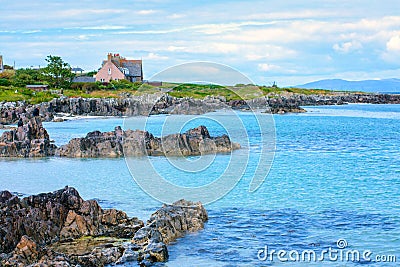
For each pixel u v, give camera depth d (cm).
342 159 5306
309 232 2727
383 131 8631
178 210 2809
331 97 19938
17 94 12238
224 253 2416
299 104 17050
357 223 2883
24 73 15912
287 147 6319
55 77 15050
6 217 2433
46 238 2520
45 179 4181
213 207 3203
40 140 5628
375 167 4794
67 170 4578
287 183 3969
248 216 3008
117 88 14112
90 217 2684
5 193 2728
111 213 2769
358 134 8094
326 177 4231
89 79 15962
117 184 3888
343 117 12006
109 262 2244
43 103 11069
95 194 3572
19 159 5281
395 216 3020
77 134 7519
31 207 2609
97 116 10950
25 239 2191
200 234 2675
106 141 5469
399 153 5812
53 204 2662
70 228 2619
